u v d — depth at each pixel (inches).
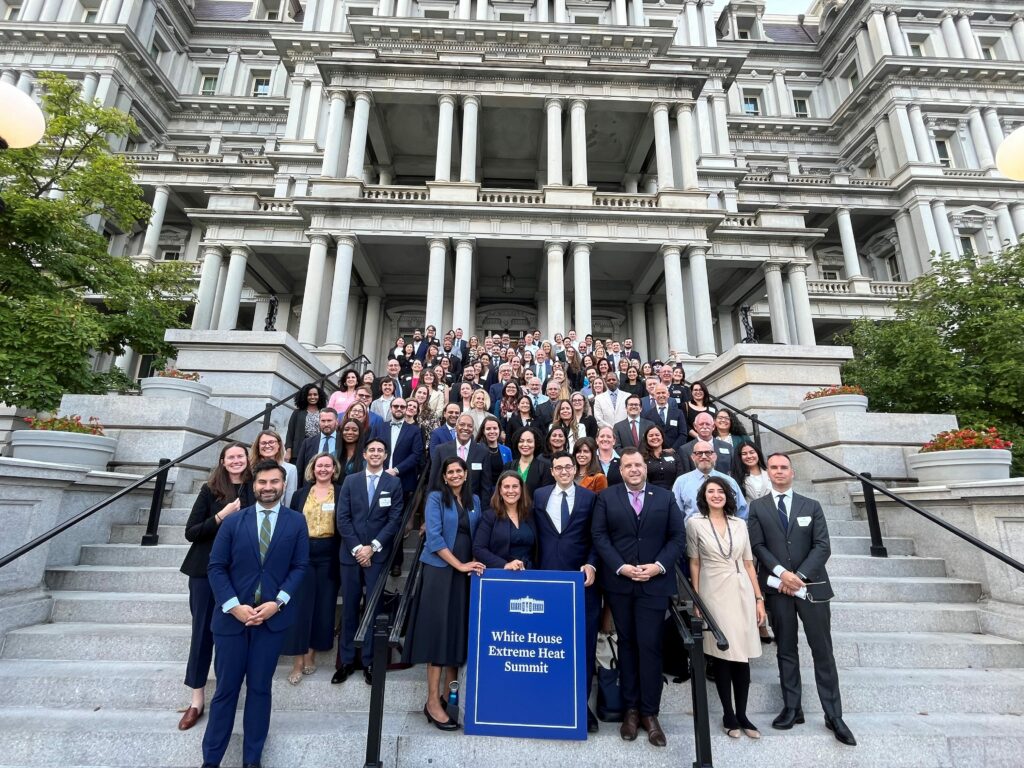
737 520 196.9
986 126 1487.5
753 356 473.1
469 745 171.6
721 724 184.5
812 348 473.7
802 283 967.0
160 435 336.5
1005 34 1583.4
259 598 168.9
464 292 847.1
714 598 187.2
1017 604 237.0
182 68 1715.1
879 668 216.5
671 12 1444.4
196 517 187.9
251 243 954.7
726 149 1310.3
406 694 195.0
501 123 1060.5
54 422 302.0
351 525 206.2
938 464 303.0
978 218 1386.6
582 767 170.1
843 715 193.5
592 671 191.9
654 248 890.7
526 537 197.2
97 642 210.1
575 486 206.7
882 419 349.7
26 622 218.8
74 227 618.2
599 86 963.3
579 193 901.8
